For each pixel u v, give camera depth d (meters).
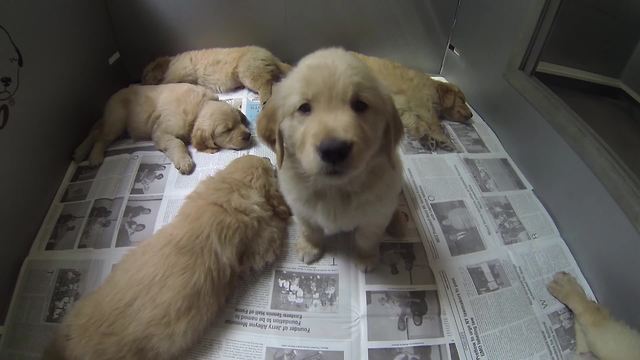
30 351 0.47
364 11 0.82
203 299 0.46
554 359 0.47
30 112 0.57
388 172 0.45
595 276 0.53
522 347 0.48
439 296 0.52
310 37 0.86
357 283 0.53
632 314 0.47
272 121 0.44
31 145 0.57
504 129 0.71
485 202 0.62
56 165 0.64
